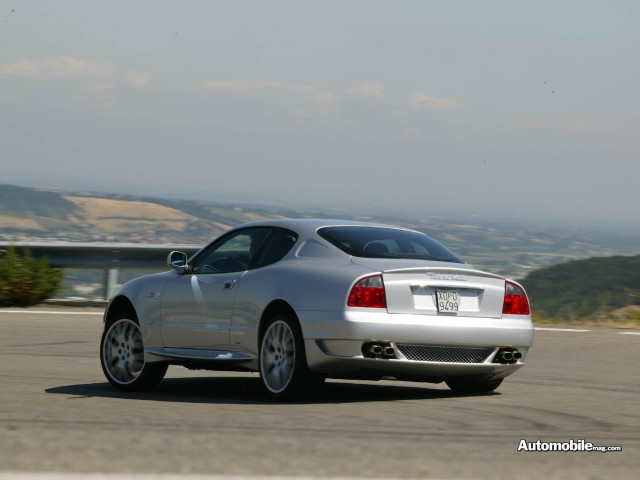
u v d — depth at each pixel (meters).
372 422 10.45
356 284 12.36
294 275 12.95
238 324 13.44
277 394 12.75
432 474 7.43
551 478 7.43
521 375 16.80
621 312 30.58
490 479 7.33
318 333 12.34
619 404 12.92
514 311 13.31
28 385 14.41
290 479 7.09
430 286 12.69
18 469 7.25
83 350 19.66
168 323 14.40
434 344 12.55
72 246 30.64
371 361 12.26
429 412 11.53
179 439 8.79
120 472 7.20
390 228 14.20
